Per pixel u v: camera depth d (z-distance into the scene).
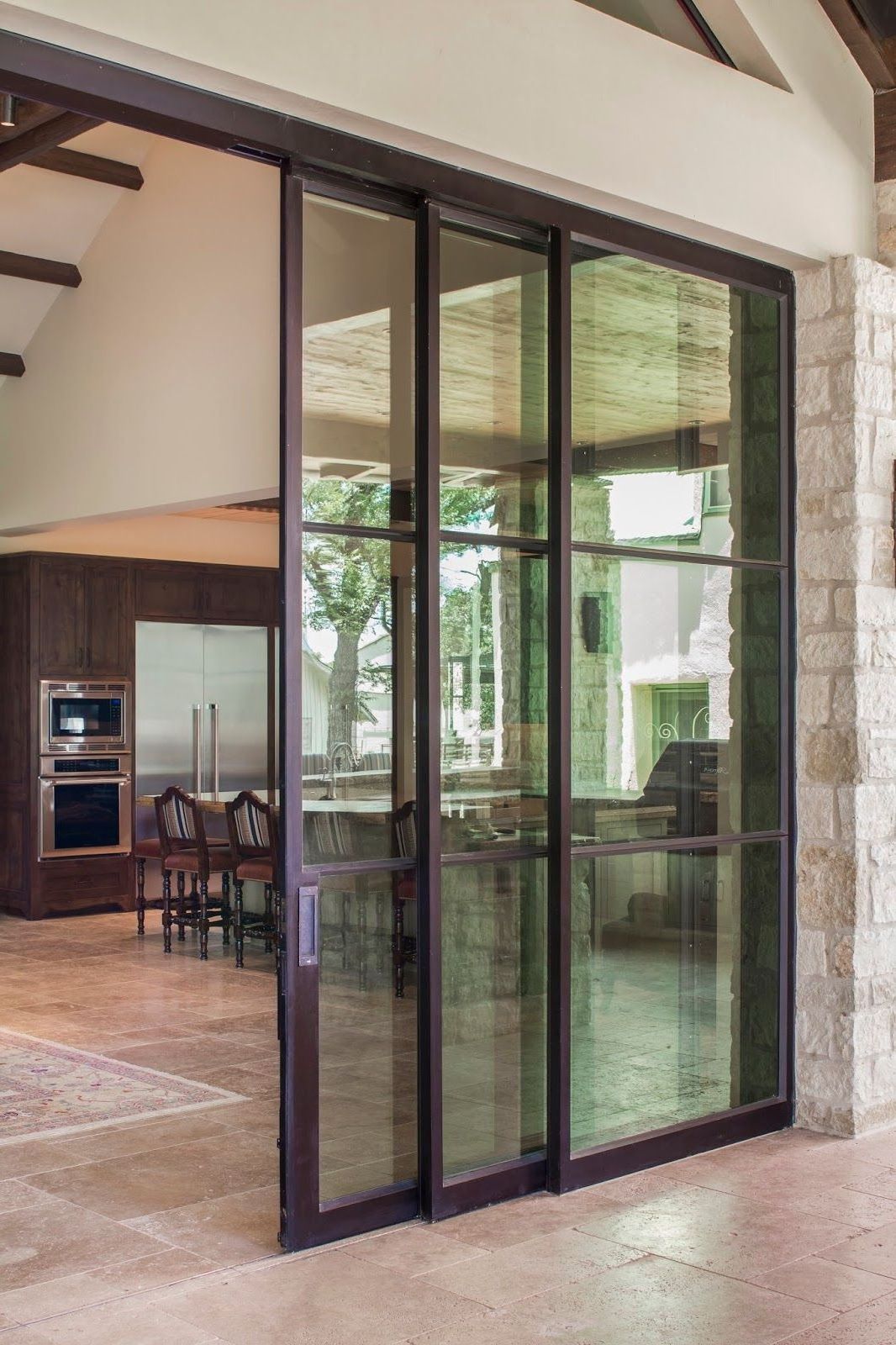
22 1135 4.73
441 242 3.92
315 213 3.65
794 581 4.94
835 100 4.92
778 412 4.92
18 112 6.38
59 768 9.52
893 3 4.84
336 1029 3.69
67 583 9.55
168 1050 5.93
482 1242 3.71
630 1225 3.86
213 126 3.32
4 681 9.65
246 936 8.27
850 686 4.77
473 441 4.00
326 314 3.67
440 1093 3.88
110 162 7.29
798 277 4.95
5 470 8.77
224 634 10.38
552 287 4.18
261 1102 5.14
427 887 3.85
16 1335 3.14
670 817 4.53
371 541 3.80
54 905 9.52
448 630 3.93
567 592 4.18
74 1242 3.74
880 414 4.88
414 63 3.61
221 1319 3.22
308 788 3.62
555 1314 3.26
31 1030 6.32
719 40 4.73
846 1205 4.04
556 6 3.98
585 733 4.27
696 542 4.64
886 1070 4.89
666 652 4.52
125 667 9.84
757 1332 3.17
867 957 4.80
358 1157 3.76
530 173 3.94
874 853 4.83
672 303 4.56
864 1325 3.21
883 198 5.08
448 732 3.93
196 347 7.05
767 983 4.85
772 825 4.87
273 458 6.53
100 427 7.82
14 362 8.48
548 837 4.16
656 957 4.48
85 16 2.96
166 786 10.04
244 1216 3.94
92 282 7.88
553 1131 4.13
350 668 3.73
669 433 4.55
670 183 4.31
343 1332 3.15
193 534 10.29
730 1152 4.57
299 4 3.36
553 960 4.15
